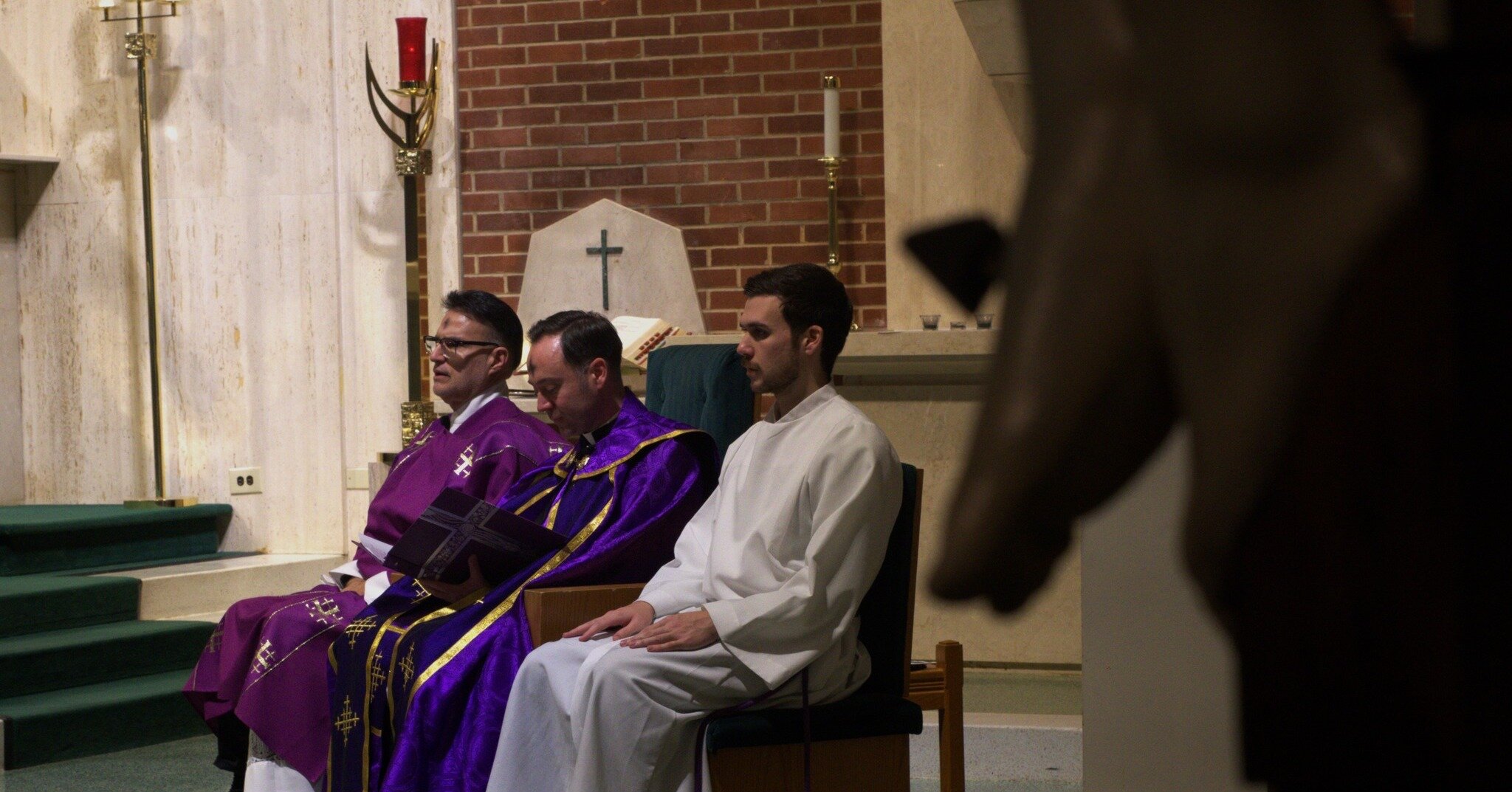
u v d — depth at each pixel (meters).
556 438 6.17
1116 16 0.40
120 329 10.74
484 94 10.21
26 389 10.93
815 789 4.25
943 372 8.14
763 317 4.53
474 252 10.27
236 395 10.49
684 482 5.23
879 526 4.32
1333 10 0.40
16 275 10.90
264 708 5.52
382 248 10.25
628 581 5.12
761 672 4.16
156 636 8.30
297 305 10.38
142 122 10.21
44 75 10.80
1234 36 0.39
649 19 9.93
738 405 5.71
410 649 4.96
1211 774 3.55
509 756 4.45
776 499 4.45
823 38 9.62
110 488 10.80
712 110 9.83
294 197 10.37
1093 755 3.63
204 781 6.81
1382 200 0.38
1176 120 0.39
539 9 10.11
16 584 8.41
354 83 10.23
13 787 6.69
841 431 4.41
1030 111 0.42
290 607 5.69
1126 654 3.61
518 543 5.07
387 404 10.25
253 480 10.45
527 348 9.78
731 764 4.15
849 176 9.59
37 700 7.49
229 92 10.45
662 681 4.16
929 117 8.73
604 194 10.02
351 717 5.13
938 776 6.63
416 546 5.04
